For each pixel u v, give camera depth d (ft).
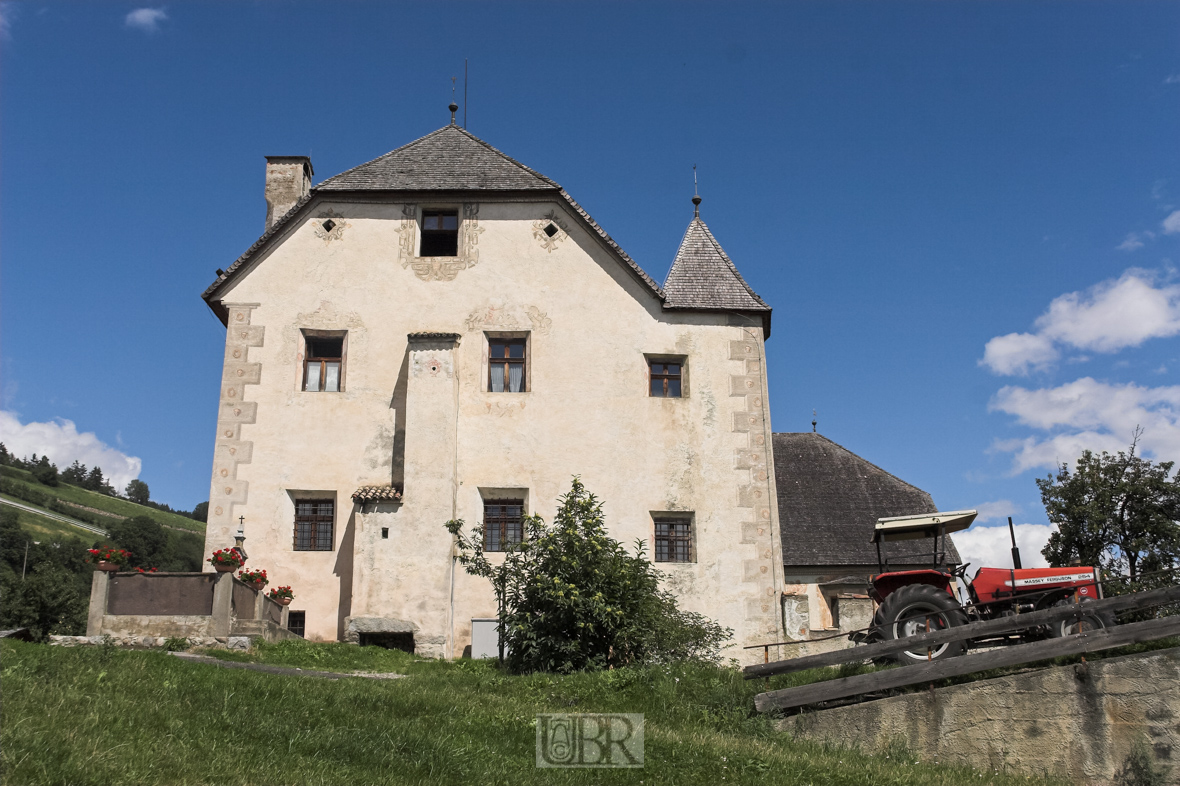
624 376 79.15
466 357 78.38
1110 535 93.50
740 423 79.15
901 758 45.16
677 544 77.05
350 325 78.43
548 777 35.47
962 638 48.83
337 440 75.97
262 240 79.51
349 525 74.28
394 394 77.10
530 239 81.10
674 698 49.96
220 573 60.03
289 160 89.66
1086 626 52.85
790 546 88.94
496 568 61.82
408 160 83.76
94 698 35.27
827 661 50.14
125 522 270.26
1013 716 46.11
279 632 67.15
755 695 49.11
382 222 80.59
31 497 345.10
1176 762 43.88
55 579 117.29
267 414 76.18
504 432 77.20
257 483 74.74
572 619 56.80
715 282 83.25
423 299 79.36
